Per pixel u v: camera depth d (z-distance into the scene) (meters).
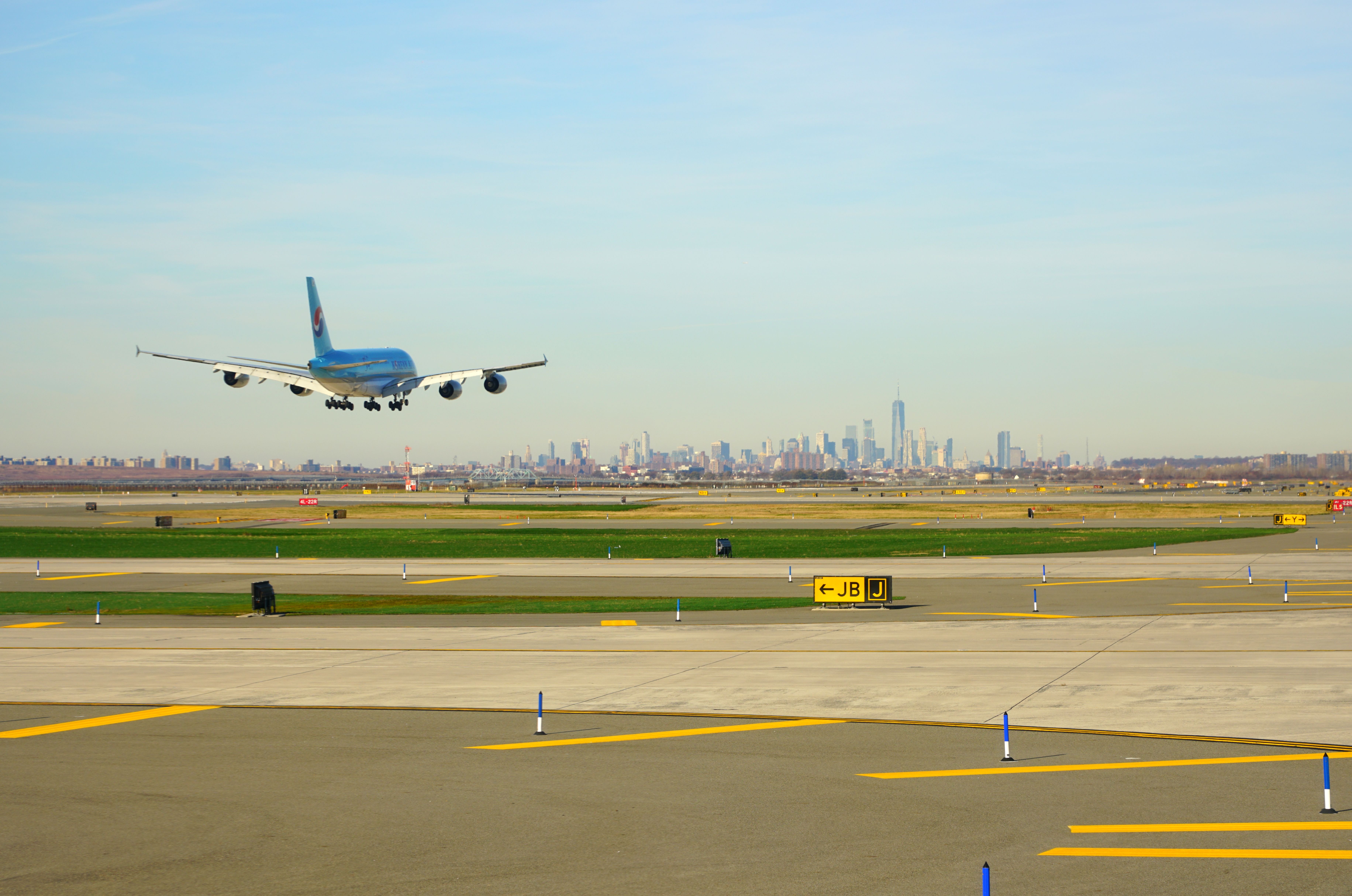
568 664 27.81
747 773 16.73
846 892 11.64
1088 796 15.14
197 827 14.16
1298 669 25.38
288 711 22.02
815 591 40.34
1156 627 32.88
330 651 30.39
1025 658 27.59
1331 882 11.73
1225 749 17.86
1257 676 24.53
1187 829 13.60
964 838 13.41
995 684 24.12
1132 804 14.70
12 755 18.23
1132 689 23.17
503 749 18.52
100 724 20.81
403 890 11.85
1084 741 18.53
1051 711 21.17
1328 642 29.36
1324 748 17.84
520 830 13.95
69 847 13.38
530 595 45.16
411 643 31.98
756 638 32.28
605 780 16.39
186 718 21.39
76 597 45.09
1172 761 17.09
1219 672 25.12
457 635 33.62
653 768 17.08
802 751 18.14
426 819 14.45
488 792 15.75
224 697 23.64
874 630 33.78
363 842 13.52
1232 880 11.83
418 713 21.73
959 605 39.75
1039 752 17.80
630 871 12.38
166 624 36.97
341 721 20.95
